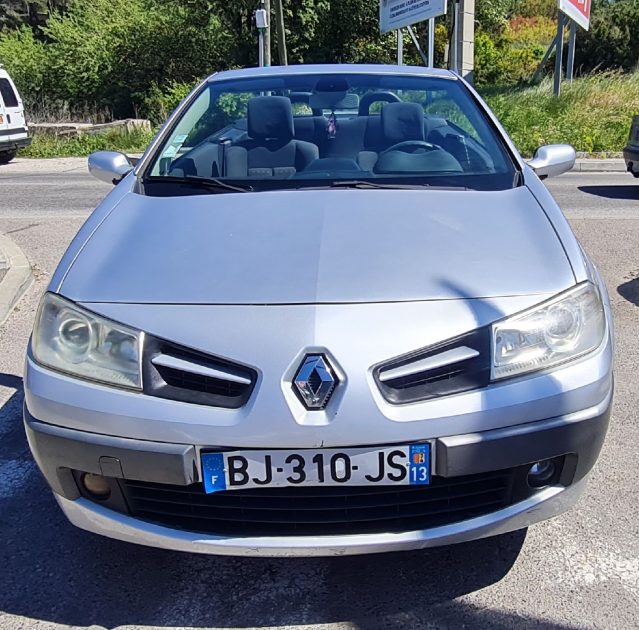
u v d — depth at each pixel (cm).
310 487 203
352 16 2609
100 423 206
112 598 235
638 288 541
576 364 212
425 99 351
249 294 214
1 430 344
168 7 2684
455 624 219
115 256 240
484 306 211
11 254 640
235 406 200
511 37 3647
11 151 1510
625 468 298
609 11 2606
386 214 259
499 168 305
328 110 348
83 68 2655
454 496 209
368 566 246
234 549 206
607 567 241
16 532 270
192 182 301
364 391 197
